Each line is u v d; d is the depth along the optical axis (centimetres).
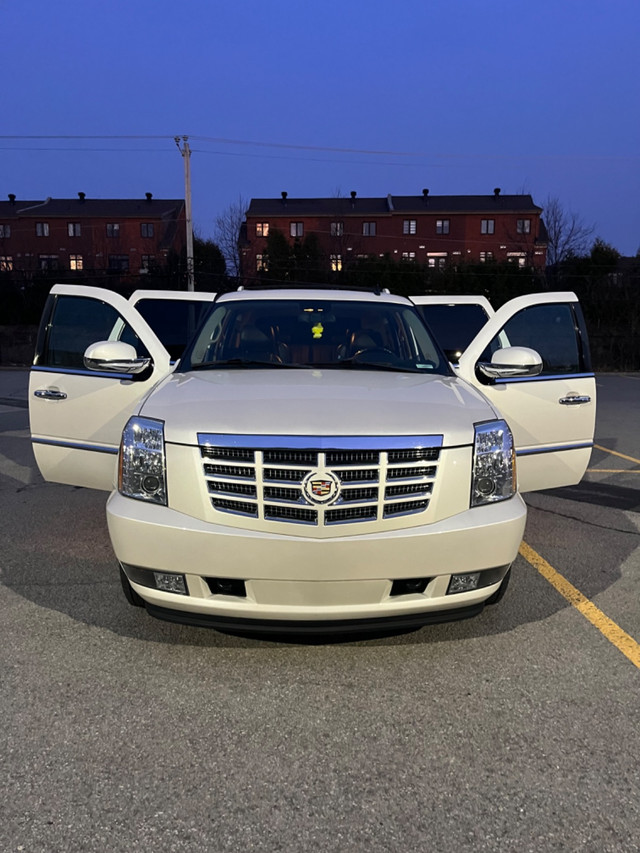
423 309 703
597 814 208
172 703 268
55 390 428
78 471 427
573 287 3594
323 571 260
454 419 283
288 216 5150
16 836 197
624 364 3309
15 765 229
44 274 3494
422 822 205
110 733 247
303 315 414
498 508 280
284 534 260
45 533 487
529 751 239
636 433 1075
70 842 195
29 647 312
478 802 213
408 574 265
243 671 293
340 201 5356
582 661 304
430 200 5456
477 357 427
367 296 443
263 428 266
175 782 221
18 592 376
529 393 425
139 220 5328
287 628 271
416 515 267
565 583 400
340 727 253
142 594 281
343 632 272
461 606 280
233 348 391
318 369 368
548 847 195
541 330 447
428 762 233
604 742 245
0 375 2481
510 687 282
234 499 264
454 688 281
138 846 194
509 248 5141
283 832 200
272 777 224
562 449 438
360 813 208
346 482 262
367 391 312
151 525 266
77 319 438
